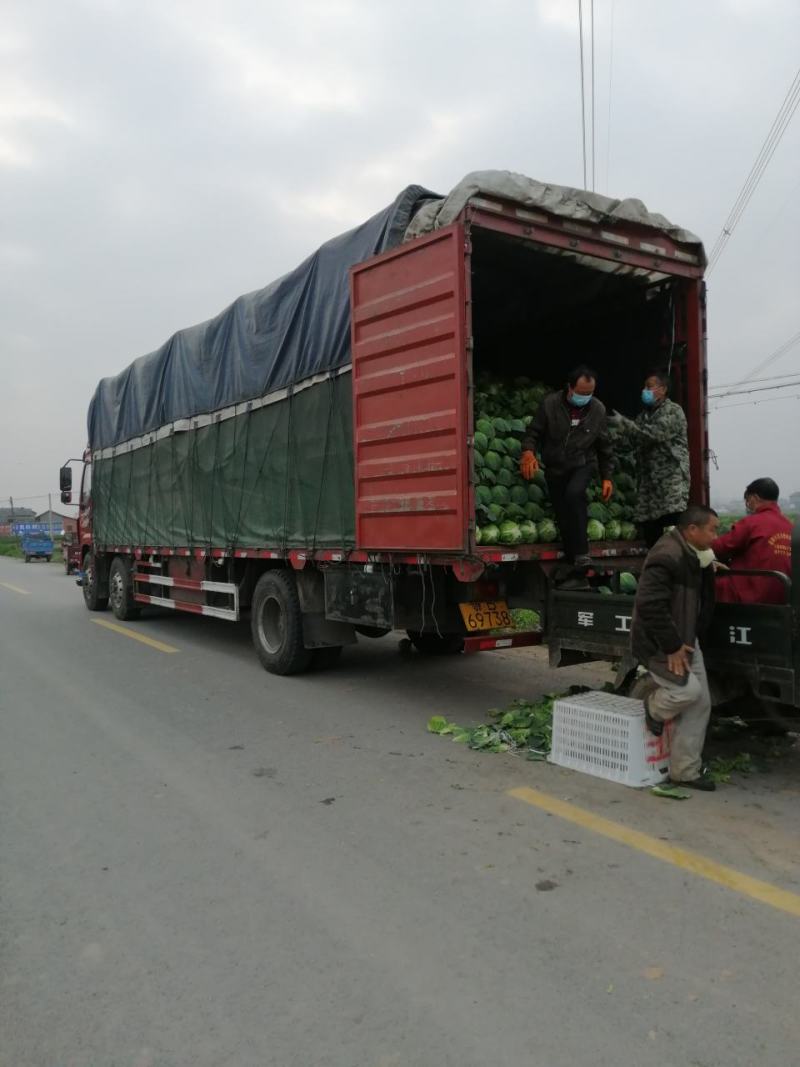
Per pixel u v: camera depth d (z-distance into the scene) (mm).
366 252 6504
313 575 7734
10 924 3305
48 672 8516
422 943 3092
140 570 12180
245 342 8602
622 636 5332
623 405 7453
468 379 5414
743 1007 2660
